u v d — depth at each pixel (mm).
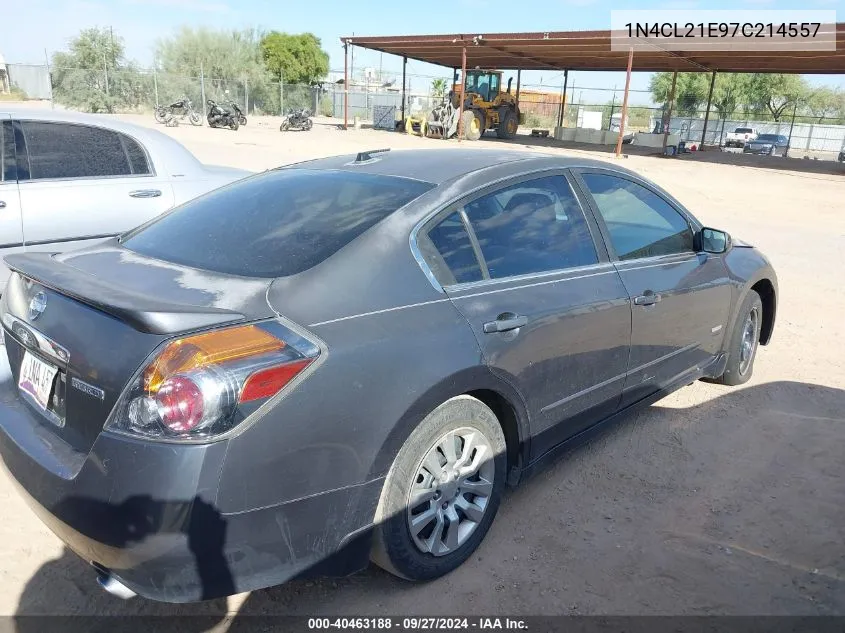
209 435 2080
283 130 31891
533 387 3055
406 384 2494
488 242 3043
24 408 2633
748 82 56188
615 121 54094
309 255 2633
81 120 5449
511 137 35344
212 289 2459
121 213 5445
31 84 39062
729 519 3326
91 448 2195
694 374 4383
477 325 2775
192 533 2088
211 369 2105
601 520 3301
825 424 4387
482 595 2775
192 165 6000
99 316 2332
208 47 47812
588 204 3586
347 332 2400
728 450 4020
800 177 23641
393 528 2578
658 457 3920
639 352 3705
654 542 3137
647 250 3855
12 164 5047
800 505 3459
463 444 2850
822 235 11938
